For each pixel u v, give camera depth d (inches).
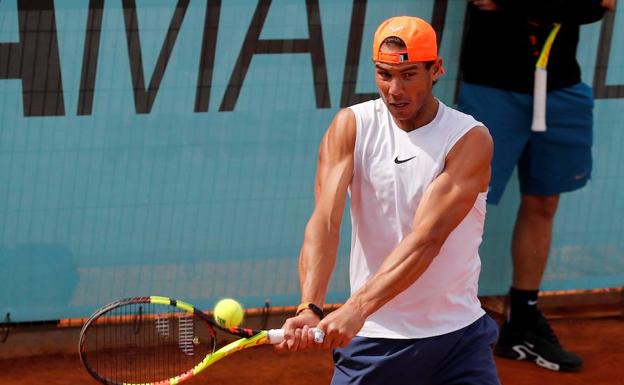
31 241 824.9
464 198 518.9
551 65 828.0
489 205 909.8
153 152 828.6
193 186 841.5
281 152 852.6
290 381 837.2
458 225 543.5
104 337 860.6
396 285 503.5
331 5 835.4
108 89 810.2
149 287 852.0
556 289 946.1
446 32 861.8
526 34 818.2
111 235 836.6
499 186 851.4
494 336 573.0
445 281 548.4
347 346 545.3
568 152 849.5
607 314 987.9
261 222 861.2
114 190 828.6
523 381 852.0
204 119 831.7
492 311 959.6
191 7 808.9
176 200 840.9
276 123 845.8
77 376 823.7
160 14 805.2
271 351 892.0
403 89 512.1
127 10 799.7
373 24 847.1
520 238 872.3
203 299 863.7
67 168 817.5
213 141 837.2
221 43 820.6
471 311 563.2
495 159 844.6
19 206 816.3
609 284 956.0
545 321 884.6
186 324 660.7
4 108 797.2
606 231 940.6
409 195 537.3
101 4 794.8
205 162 839.7
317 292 528.1
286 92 842.2
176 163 834.8
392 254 509.0
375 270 561.9
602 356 907.4
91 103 810.2
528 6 795.4
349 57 848.3
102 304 846.5
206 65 821.9
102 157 821.2
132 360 845.8
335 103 854.5
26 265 828.0
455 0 858.1
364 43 848.9
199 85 823.7
